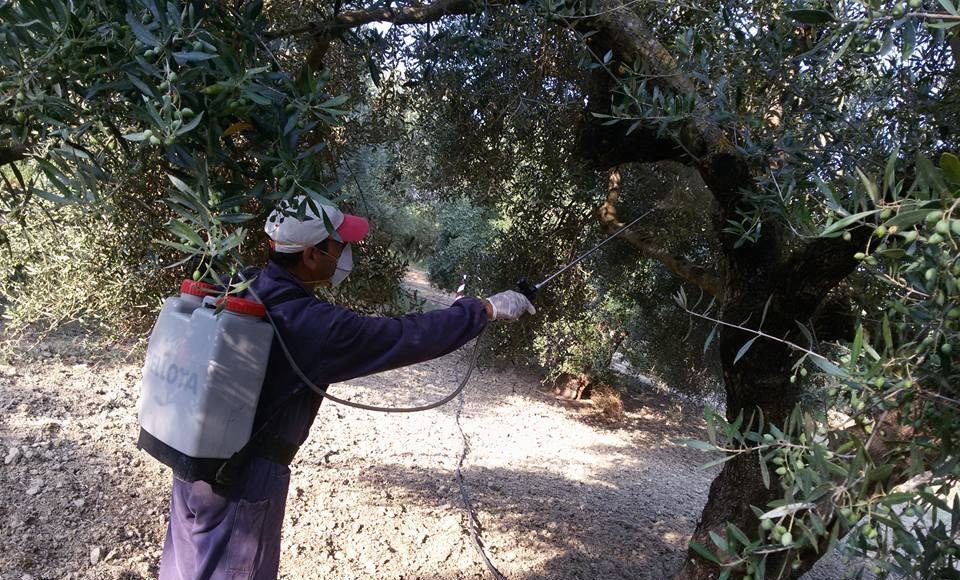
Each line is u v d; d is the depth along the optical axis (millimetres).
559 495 5973
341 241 1721
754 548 900
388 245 3055
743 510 2547
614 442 9203
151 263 2729
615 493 6613
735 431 987
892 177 826
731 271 2502
